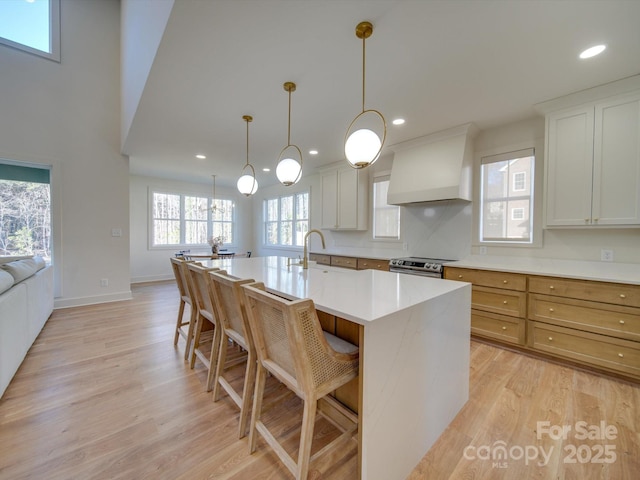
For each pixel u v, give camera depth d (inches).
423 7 61.2
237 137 144.2
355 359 52.5
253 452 57.7
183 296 108.8
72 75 162.1
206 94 99.9
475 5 60.5
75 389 79.5
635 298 79.7
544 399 75.5
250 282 60.0
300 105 108.2
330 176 197.9
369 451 45.7
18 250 156.0
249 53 77.4
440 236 146.3
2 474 51.3
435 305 59.9
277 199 281.4
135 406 72.2
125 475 51.7
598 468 54.0
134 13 121.5
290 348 45.9
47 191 163.2
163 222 257.3
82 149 165.0
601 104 94.5
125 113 154.8
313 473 52.4
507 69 84.1
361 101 103.7
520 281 101.2
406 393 52.7
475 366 94.1
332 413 66.4
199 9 61.9
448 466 55.1
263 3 60.4
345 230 201.8
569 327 91.2
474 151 134.5
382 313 47.9
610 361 83.9
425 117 116.9
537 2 59.5
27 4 152.8
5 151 143.7
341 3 60.4
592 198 96.7
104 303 171.5
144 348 107.4
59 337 117.5
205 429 64.2
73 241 163.2
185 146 160.6
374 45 73.9
